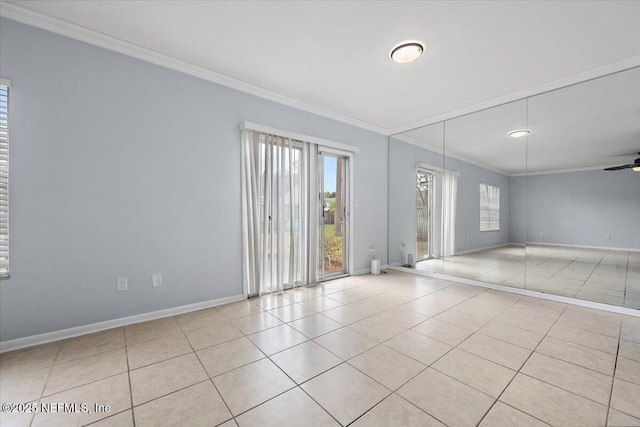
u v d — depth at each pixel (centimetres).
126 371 170
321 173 403
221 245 298
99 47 228
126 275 241
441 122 420
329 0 187
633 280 269
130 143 242
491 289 359
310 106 371
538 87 311
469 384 157
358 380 161
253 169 318
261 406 140
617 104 268
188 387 155
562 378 162
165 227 262
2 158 192
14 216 196
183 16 204
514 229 350
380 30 219
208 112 288
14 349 196
